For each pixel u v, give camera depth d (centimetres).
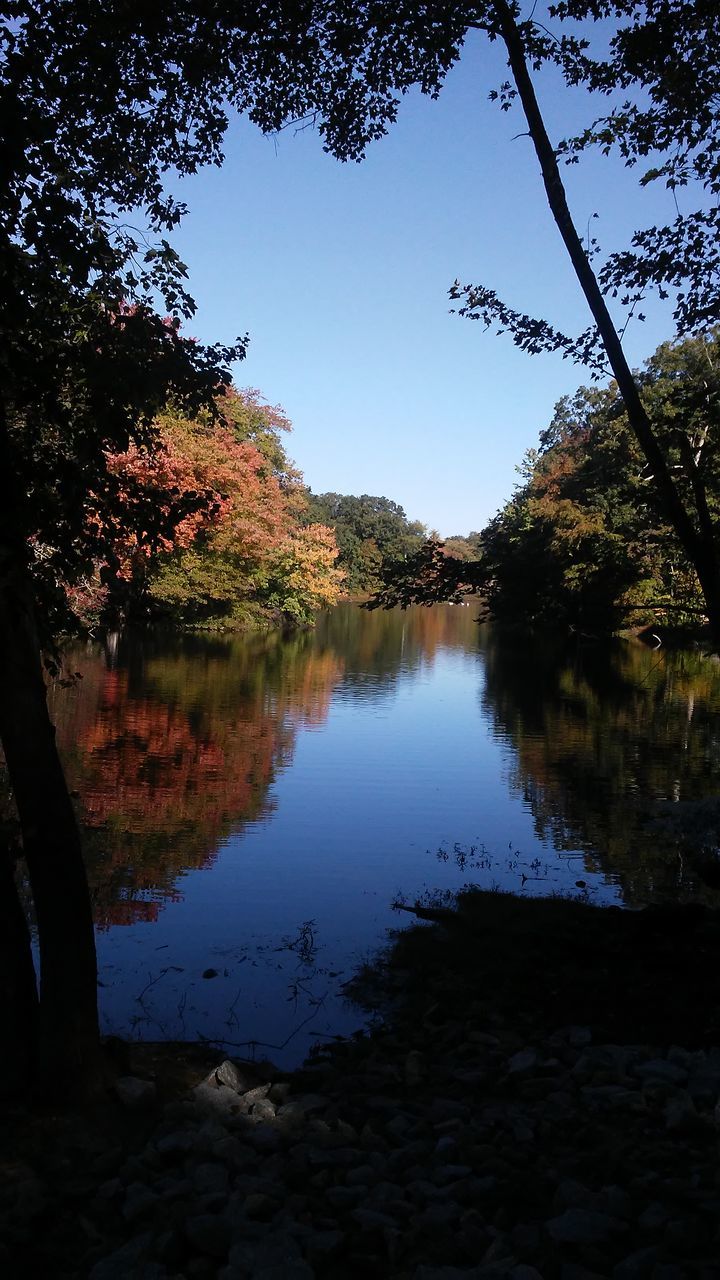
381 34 723
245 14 676
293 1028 674
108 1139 435
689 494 794
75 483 583
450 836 1246
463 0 679
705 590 682
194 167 727
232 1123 452
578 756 1822
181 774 1562
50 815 473
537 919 881
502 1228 351
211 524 3622
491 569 888
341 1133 432
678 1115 429
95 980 488
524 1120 446
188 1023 685
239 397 4919
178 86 689
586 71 715
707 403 758
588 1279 306
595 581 888
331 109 766
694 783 1585
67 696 2345
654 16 684
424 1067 548
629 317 744
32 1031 486
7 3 523
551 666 3722
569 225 662
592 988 702
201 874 1055
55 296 600
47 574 598
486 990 723
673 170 734
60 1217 369
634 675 3369
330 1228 352
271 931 884
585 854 1172
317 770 1645
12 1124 443
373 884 1034
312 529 5791
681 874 1093
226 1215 350
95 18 590
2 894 489
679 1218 348
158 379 639
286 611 5519
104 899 966
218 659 3441
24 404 587
